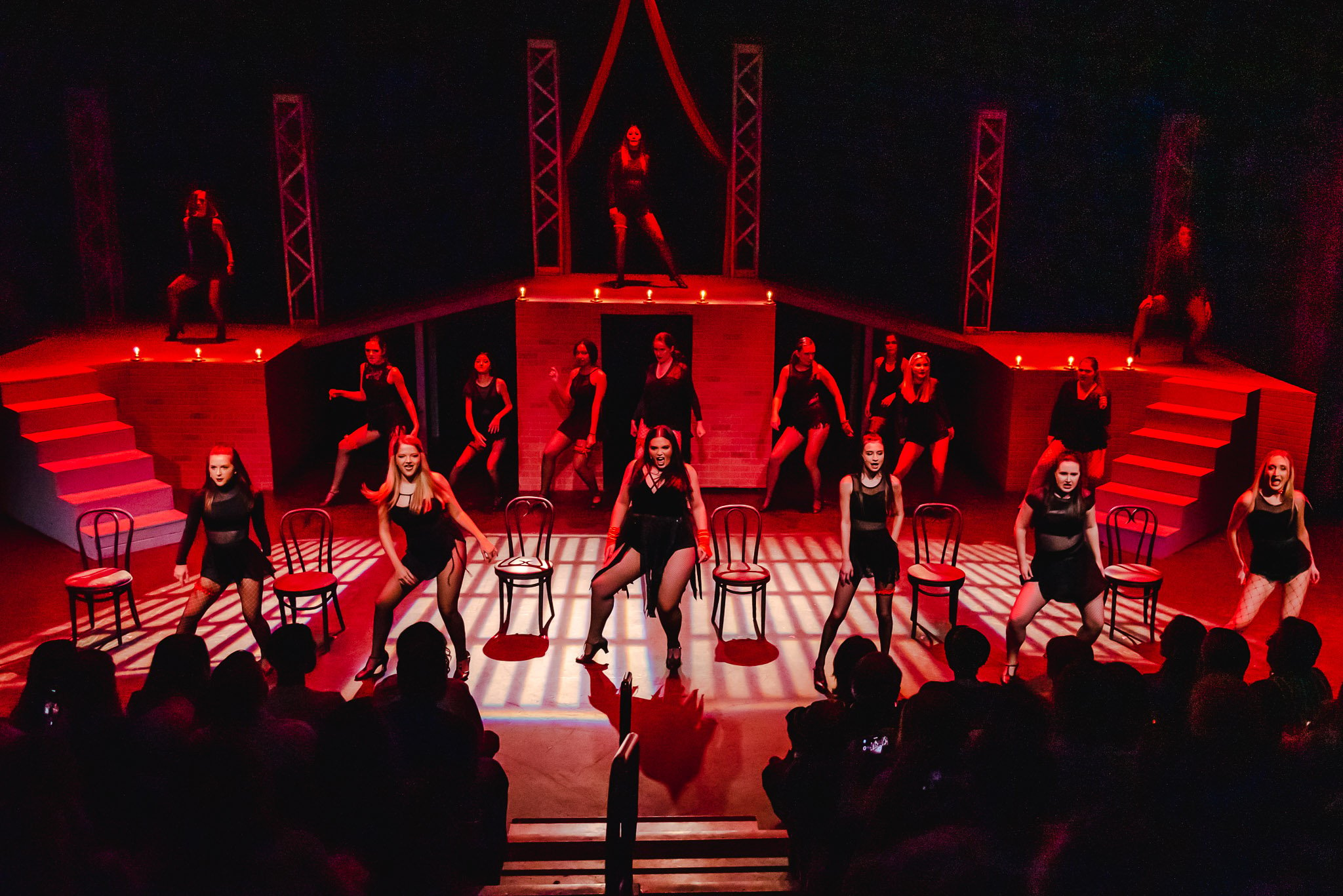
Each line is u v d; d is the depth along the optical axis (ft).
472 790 12.79
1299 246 37.27
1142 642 25.22
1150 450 34.04
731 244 44.70
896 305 49.60
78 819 10.09
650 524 22.35
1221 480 33.19
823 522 34.55
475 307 40.14
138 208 47.09
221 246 39.19
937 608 27.43
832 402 49.42
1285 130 37.86
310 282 46.55
